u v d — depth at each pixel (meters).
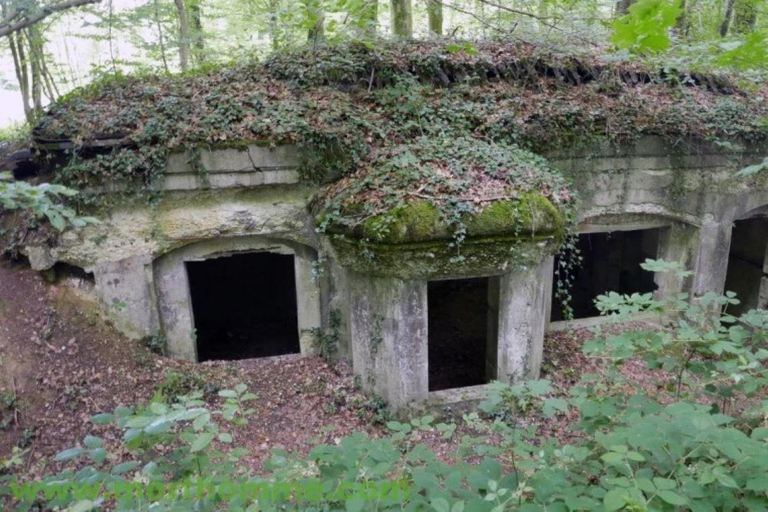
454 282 10.46
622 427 3.14
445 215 5.78
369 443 3.15
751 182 8.47
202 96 7.20
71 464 5.29
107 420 2.82
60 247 6.60
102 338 6.69
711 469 2.55
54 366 6.23
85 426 5.79
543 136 7.48
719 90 9.12
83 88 7.89
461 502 2.32
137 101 7.18
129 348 6.80
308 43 8.23
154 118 6.63
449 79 8.31
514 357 6.61
